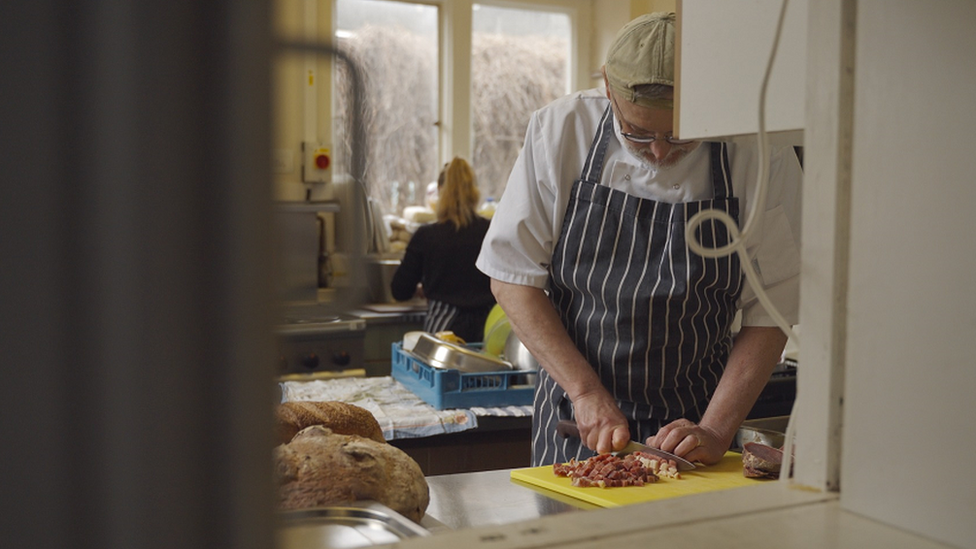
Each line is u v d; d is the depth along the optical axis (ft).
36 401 0.86
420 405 6.94
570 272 5.27
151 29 0.85
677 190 5.12
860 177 2.23
